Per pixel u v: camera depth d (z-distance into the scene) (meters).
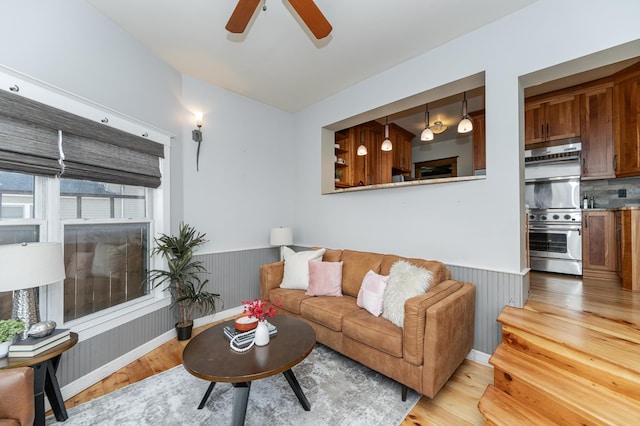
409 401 1.86
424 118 4.60
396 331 1.95
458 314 2.01
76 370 1.96
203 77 3.18
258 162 3.87
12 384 1.18
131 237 2.54
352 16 2.20
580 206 3.61
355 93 3.38
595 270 3.25
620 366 1.35
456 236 2.54
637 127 2.87
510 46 2.20
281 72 3.08
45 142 1.82
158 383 2.07
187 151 3.11
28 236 1.81
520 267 2.19
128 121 2.40
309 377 2.14
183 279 2.81
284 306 2.81
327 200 3.79
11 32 1.64
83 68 2.04
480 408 1.52
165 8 2.13
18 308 1.60
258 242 3.86
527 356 1.74
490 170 2.32
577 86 3.27
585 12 1.89
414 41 2.54
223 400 1.88
